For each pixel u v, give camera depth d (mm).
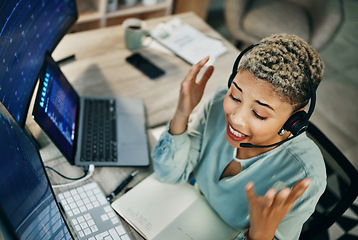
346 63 3352
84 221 910
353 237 1925
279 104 704
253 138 797
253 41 2486
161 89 1407
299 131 781
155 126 1252
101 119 1189
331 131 2615
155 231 935
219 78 1515
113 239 892
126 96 1337
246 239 773
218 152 1026
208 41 1701
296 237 925
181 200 1030
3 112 674
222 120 1037
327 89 2988
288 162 901
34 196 656
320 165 905
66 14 1311
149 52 1573
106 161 1070
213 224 993
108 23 2488
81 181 1018
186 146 1031
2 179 517
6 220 476
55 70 1069
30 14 996
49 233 678
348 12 4223
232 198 975
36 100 861
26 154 727
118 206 970
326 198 2037
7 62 870
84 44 1519
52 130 918
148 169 1098
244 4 2469
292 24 2494
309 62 705
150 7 2498
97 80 1369
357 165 2424
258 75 689
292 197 697
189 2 2840
